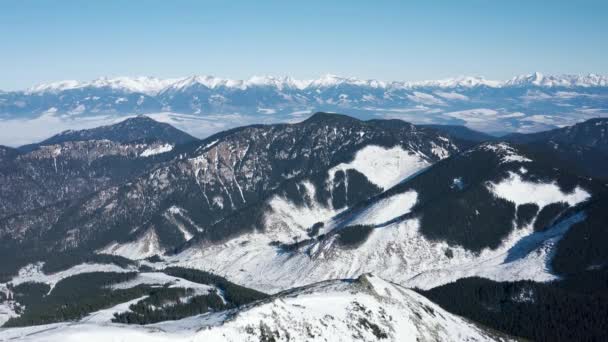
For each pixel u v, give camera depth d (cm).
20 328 12838
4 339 11969
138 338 10544
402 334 12344
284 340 10962
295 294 13112
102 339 10462
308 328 11388
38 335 10944
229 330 10856
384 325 12312
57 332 10894
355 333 11712
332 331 11519
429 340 12694
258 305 11688
